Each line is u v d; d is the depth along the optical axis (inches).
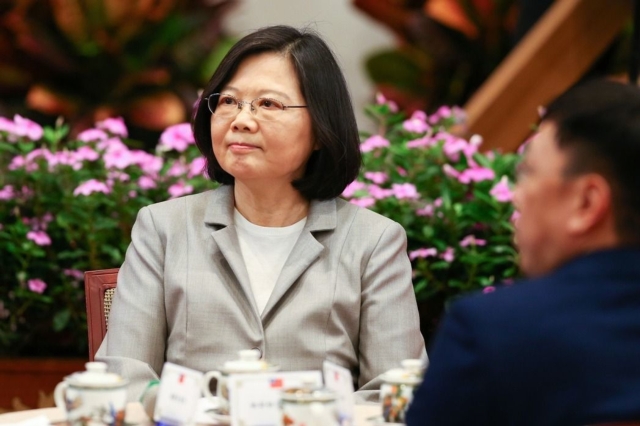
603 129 108.7
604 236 110.6
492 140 360.2
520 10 409.4
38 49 522.3
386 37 565.6
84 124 518.9
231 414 140.3
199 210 204.8
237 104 195.0
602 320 105.0
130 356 189.5
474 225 289.7
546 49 359.9
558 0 372.2
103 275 220.5
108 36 534.0
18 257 289.0
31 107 526.0
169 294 194.4
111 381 144.5
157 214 204.4
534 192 113.8
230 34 561.6
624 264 108.3
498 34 535.8
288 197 202.4
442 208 285.6
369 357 194.2
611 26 360.2
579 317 105.3
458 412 107.6
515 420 105.1
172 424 146.6
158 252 199.5
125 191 293.0
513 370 104.7
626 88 111.6
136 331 191.6
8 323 299.7
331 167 201.0
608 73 421.4
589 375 102.9
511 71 360.2
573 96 113.1
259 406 140.4
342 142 200.7
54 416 159.3
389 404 153.8
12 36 527.5
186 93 540.7
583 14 358.6
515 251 280.7
